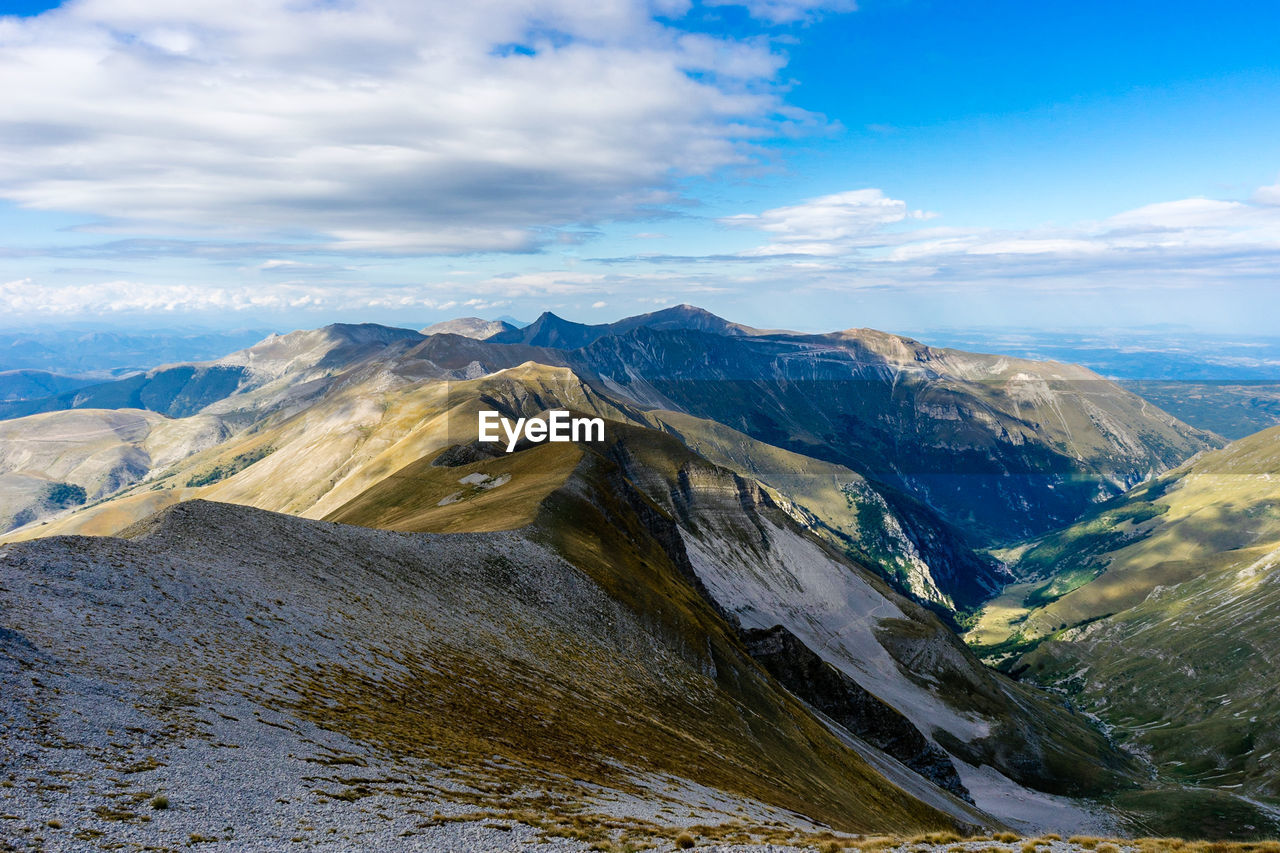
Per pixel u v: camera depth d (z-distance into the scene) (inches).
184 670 1389.0
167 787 1003.3
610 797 1475.1
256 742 1205.1
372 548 2778.1
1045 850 1248.8
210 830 926.4
